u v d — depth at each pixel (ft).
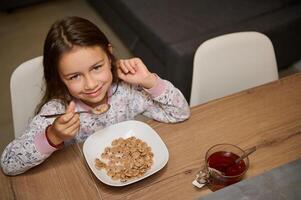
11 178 2.16
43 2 8.44
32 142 2.17
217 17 5.47
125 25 6.31
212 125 2.51
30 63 2.93
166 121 2.57
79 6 8.35
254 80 3.50
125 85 2.86
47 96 2.72
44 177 2.15
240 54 3.35
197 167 2.18
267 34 5.22
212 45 3.24
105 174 2.16
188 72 4.80
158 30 5.18
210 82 3.33
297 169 2.01
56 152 2.31
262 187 1.91
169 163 2.21
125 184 2.04
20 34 7.35
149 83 2.61
